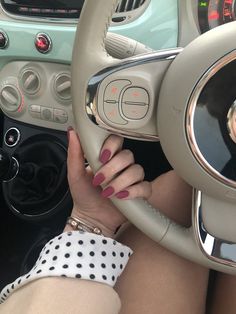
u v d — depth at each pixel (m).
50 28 1.07
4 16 1.10
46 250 0.72
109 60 0.64
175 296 0.82
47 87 1.13
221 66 0.60
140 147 1.10
